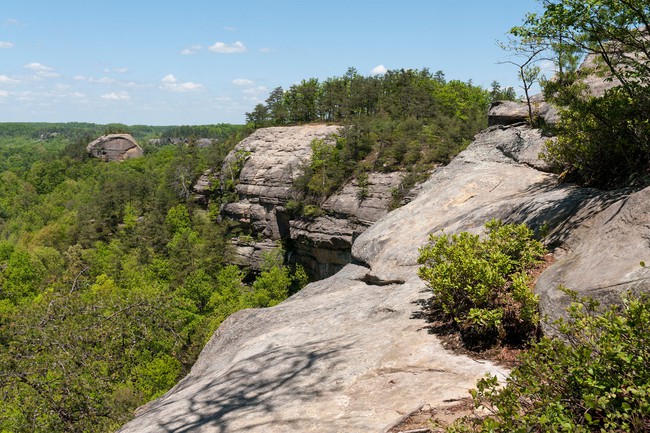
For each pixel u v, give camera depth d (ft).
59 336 42.01
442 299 19.62
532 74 43.42
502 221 26.94
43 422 40.50
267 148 301.63
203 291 182.91
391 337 19.92
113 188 358.84
